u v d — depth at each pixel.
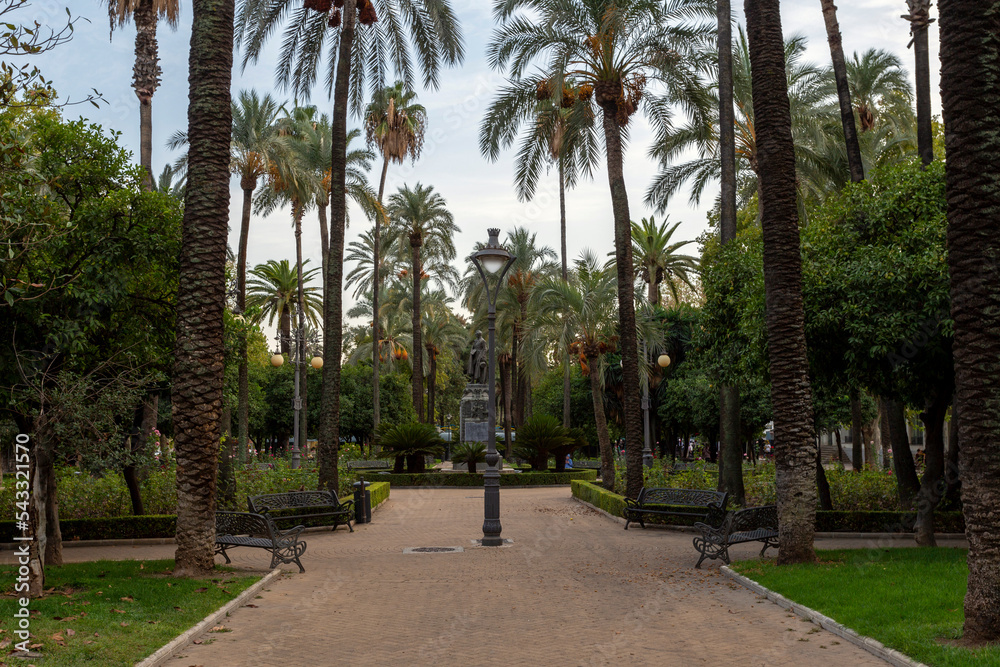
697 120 22.42
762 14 11.67
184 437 10.50
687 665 6.52
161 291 12.83
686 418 40.94
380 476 31.86
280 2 22.55
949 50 7.07
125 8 22.09
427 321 57.75
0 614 7.39
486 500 14.73
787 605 8.59
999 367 6.69
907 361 12.53
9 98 8.09
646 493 17.55
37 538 8.66
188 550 10.41
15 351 9.96
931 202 12.80
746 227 35.06
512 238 44.69
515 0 21.11
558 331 28.16
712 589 9.92
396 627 7.98
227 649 7.07
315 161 36.16
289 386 54.62
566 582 10.60
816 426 16.89
